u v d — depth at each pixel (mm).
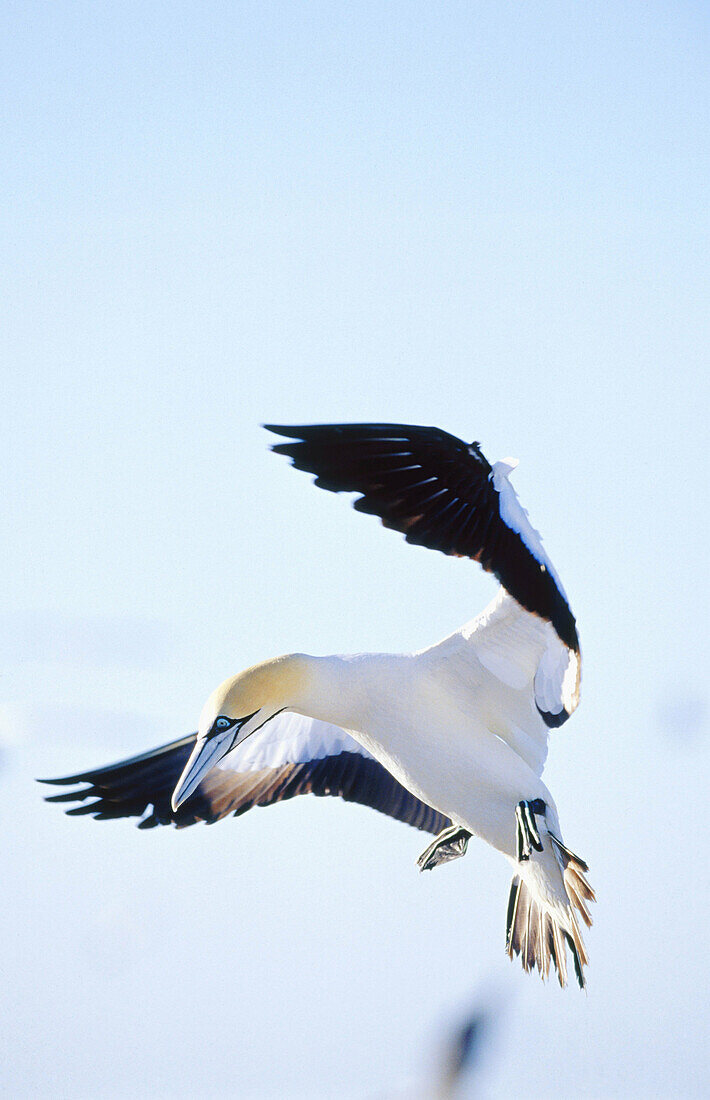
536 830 10992
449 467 8859
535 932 12336
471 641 11086
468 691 11328
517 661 11039
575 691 10766
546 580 9430
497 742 11398
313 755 14195
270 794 14164
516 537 9203
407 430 8742
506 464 9234
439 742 11328
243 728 11352
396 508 8688
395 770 11797
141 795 13828
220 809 13992
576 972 11508
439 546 8812
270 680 11344
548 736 11555
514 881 12602
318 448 8539
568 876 11414
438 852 13914
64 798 13766
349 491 8570
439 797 11664
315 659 11492
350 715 11516
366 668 11422
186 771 11156
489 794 11422
